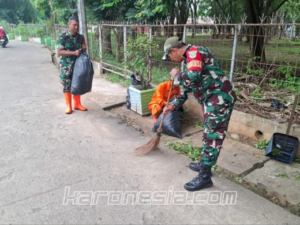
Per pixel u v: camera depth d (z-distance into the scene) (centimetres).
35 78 810
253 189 290
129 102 527
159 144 381
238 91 471
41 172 305
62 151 355
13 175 299
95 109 523
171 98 452
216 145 263
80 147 367
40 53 1480
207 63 251
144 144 375
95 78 793
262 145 373
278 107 411
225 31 482
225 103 255
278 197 271
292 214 244
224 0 1983
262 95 467
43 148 363
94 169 313
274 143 345
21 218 235
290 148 336
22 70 945
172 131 403
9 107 529
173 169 316
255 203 259
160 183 288
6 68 981
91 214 241
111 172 307
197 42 695
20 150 356
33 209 246
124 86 691
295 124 353
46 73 897
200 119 473
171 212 246
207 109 258
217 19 483
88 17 1059
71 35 461
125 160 335
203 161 270
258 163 331
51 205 252
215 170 319
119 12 959
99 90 655
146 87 517
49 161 330
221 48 638
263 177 299
